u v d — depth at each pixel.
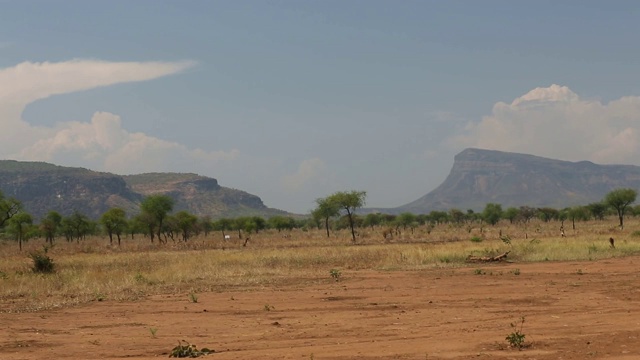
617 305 17.69
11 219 71.06
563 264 32.47
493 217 110.56
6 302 21.75
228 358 11.79
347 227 120.25
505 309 17.75
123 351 13.12
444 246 46.41
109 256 49.59
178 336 14.87
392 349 12.13
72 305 20.91
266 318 17.41
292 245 64.94
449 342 12.70
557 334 13.23
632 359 10.59
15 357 12.58
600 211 112.25
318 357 11.58
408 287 24.20
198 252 54.78
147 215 80.88
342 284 25.97
